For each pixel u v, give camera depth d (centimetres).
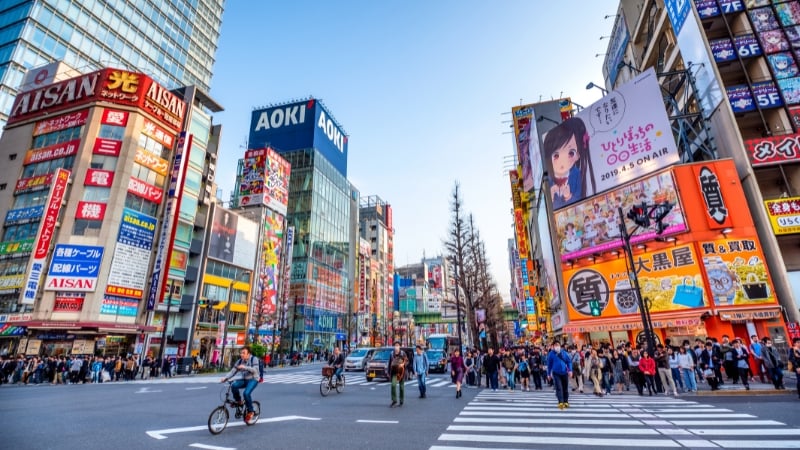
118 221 3117
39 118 3462
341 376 1546
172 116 3753
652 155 2348
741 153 2119
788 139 2062
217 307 4147
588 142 2764
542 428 773
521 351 1830
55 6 4875
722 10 2403
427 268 14512
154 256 3372
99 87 3372
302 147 7225
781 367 1280
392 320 9062
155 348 3359
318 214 6894
